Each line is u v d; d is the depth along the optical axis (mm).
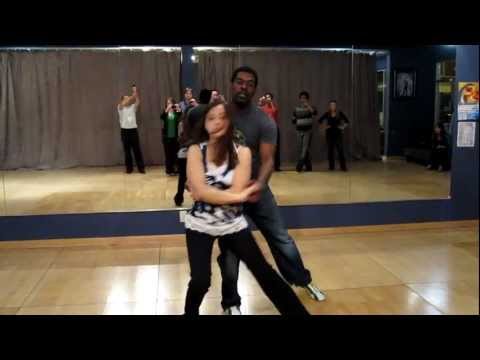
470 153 5676
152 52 5516
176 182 5418
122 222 5133
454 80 5645
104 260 4637
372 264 4434
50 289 3900
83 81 5527
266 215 3473
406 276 4121
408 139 6047
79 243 5113
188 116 3211
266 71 5711
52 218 5066
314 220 5414
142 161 5461
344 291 3799
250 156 2639
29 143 5484
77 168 5512
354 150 6012
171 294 3777
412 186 5777
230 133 2578
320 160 5930
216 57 5559
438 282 3982
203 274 2596
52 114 5496
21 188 5422
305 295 3717
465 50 5570
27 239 5066
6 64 5430
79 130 5520
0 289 3906
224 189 2568
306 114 5871
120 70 5531
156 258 4688
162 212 5156
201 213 2588
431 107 5961
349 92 5977
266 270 2701
